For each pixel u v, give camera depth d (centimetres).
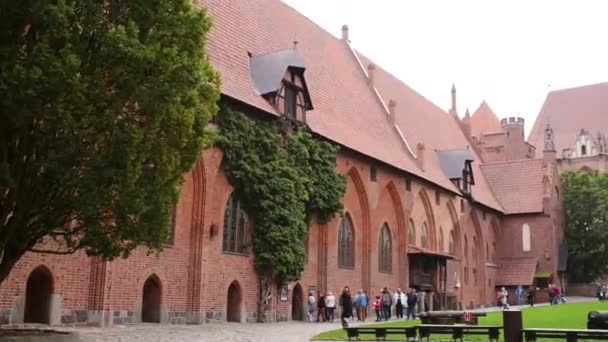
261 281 3103
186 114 1552
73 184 1437
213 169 2858
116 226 1562
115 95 1430
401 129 5159
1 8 1371
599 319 2258
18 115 1329
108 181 1464
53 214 1505
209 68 1688
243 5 3750
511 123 7844
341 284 3809
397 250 4538
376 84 5291
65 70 1332
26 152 1437
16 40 1415
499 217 6662
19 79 1299
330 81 4394
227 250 2948
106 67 1426
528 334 1881
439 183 5144
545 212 6519
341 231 3906
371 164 4197
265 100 3291
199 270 2758
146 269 2542
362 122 4484
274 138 3170
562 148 9681
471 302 5797
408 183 4681
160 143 1545
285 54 3438
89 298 2330
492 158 7706
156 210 1598
